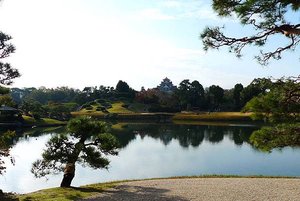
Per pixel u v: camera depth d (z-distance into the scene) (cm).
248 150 4334
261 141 1315
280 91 1251
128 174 2962
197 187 1928
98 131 2075
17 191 2377
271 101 1252
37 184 2608
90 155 2011
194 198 1650
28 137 6212
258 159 3594
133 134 6806
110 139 2062
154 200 1616
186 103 14238
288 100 1244
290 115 1267
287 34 1088
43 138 6059
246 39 1165
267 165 3238
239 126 8850
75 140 2100
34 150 4538
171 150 4488
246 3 1048
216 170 3078
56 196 1692
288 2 1051
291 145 1286
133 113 12669
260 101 1274
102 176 2861
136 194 1752
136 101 16125
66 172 2048
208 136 6353
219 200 1606
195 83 14562
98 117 12175
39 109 10994
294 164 3256
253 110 1295
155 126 9038
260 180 2153
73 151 2012
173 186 1975
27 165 3406
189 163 3469
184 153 4200
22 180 2734
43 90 19475
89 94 17175
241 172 2958
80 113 12662
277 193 1731
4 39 1689
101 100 15600
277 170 2998
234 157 3781
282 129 1293
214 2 1130
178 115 12062
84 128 2038
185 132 7244
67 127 2084
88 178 2783
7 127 8038
